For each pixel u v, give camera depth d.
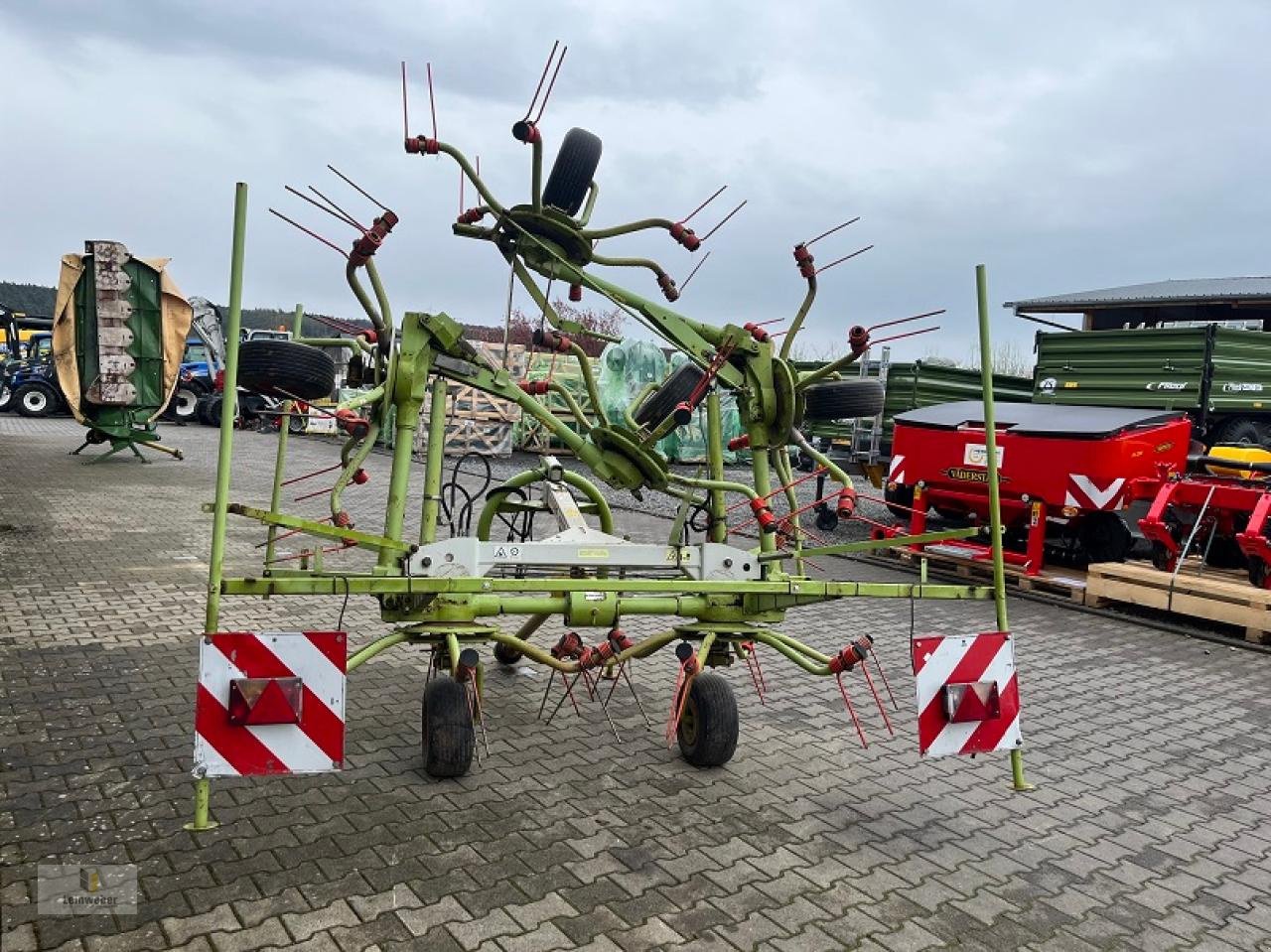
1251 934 3.50
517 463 18.78
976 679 4.25
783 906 3.53
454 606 4.65
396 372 4.66
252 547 10.03
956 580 10.34
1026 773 4.98
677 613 4.96
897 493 12.49
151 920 3.22
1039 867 3.95
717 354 5.10
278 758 3.59
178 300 17.06
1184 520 9.66
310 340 4.96
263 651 3.56
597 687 5.97
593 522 12.94
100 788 4.23
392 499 4.66
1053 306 16.48
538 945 3.19
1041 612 8.92
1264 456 10.95
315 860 3.69
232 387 3.61
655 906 3.48
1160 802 4.68
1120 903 3.68
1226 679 6.92
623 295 5.11
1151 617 8.78
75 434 22.30
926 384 14.98
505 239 5.13
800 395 5.29
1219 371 12.39
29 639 6.43
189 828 3.66
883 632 7.84
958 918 3.51
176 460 17.89
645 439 5.12
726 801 4.43
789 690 6.21
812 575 10.35
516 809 4.23
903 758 5.07
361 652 4.37
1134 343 13.03
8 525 10.70
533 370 17.67
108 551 9.52
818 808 4.41
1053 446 9.54
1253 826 4.44
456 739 4.43
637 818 4.21
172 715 5.12
